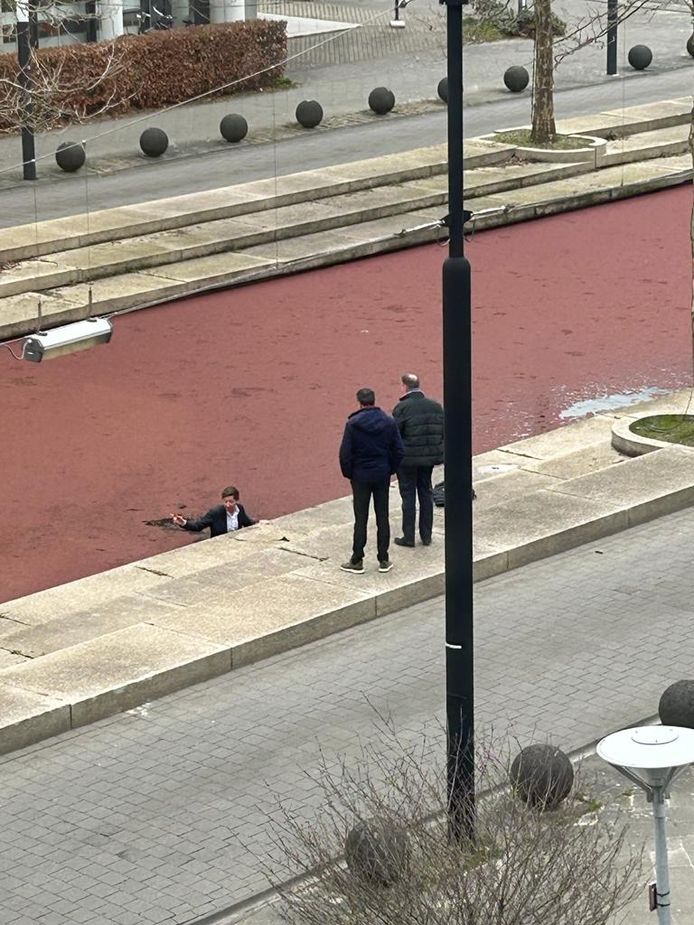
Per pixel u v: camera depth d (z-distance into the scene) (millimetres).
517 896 9477
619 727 14188
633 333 26750
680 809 12773
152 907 11766
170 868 12258
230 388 24484
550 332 26797
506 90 42375
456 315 12117
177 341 26625
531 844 9844
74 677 15008
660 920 9289
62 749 14188
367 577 17219
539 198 33875
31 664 15289
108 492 20875
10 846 12648
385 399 23875
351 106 40375
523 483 20125
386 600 16812
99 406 23812
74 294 28031
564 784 12211
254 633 15883
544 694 14852
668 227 32875
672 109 40156
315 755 13859
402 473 17750
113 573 18141
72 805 13242
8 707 14422
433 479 20938
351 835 10086
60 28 39844
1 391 24453
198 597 16859
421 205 33344
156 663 15258
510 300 28406
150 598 16922
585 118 39094
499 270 30109
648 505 19031
